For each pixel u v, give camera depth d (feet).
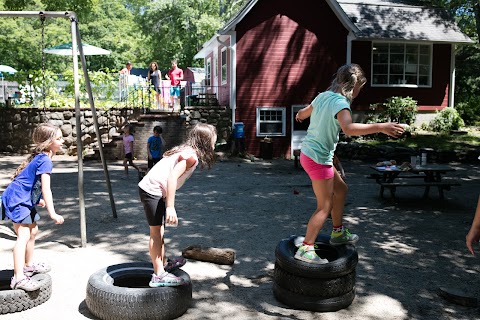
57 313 13.07
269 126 59.47
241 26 57.88
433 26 65.72
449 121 63.67
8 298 12.92
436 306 14.05
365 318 13.12
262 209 27.14
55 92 59.26
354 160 53.93
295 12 59.11
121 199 29.48
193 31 118.11
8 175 39.86
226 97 61.72
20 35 94.07
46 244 19.77
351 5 67.00
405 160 52.06
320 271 13.21
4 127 56.70
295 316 13.19
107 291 12.47
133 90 60.64
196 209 26.96
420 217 25.64
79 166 19.27
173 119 55.31
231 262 17.37
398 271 17.01
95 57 118.32
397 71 64.54
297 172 44.88
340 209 14.17
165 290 12.64
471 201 30.40
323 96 13.06
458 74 79.20
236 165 50.16
